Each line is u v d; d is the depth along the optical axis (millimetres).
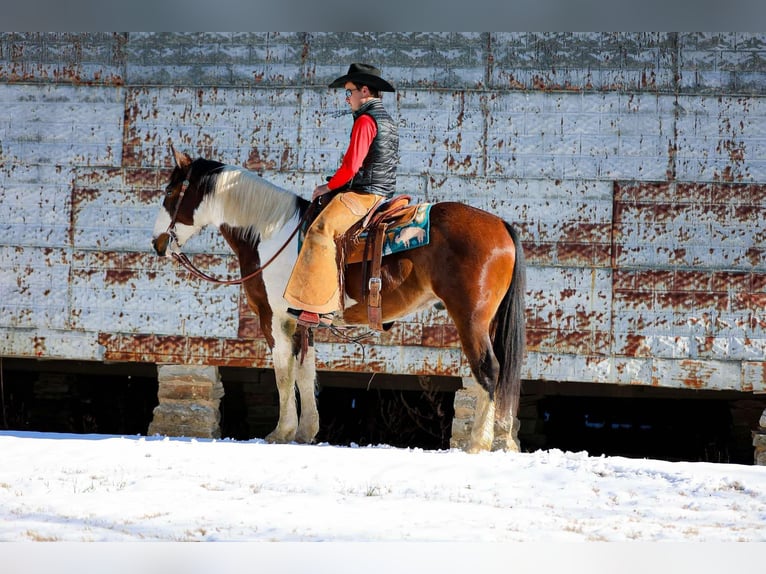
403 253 9906
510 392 9992
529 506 8180
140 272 13023
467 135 12664
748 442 14406
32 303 13125
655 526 7555
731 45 12383
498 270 9797
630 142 12461
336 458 9766
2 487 8695
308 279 9930
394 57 12781
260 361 12844
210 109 13000
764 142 12289
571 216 12477
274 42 12953
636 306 12344
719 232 12289
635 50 12492
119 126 13141
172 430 12898
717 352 12219
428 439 16531
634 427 17141
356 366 12688
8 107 13273
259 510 7906
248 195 10922
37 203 13180
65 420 16547
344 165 9906
